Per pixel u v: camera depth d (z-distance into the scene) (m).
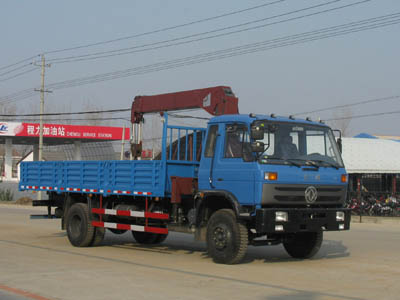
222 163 11.49
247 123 11.11
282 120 11.32
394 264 11.80
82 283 9.11
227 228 11.20
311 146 11.62
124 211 13.76
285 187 10.90
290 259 12.62
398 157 31.16
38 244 15.14
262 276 9.97
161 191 12.63
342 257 13.05
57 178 16.06
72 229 14.95
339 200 11.81
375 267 11.34
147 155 36.59
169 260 12.12
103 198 14.70
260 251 14.18
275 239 11.91
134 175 13.45
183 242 16.39
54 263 11.41
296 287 8.94
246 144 11.06
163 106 16.47
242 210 10.99
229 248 11.14
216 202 12.09
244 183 10.97
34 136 56.56
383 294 8.48
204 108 15.23
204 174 11.89
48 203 16.72
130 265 11.24
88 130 58.22
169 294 8.25
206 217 11.91
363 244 16.08
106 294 8.23
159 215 12.80
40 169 16.77
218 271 10.48
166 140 12.79
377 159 30.61
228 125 11.53
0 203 43.12
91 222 14.66
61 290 8.53
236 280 9.51
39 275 9.87
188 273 10.21
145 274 10.06
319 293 8.48
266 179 10.70
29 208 36.91
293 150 11.27
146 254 13.27
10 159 62.91
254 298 8.02
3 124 55.44
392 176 30.59
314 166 11.37
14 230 19.34
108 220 14.63
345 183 11.88
